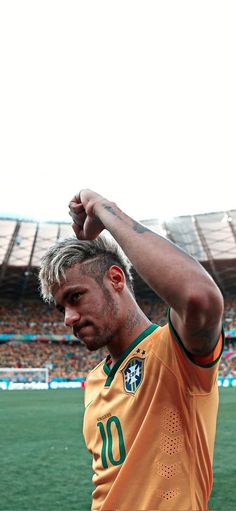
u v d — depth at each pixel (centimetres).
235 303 6303
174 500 179
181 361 180
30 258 5212
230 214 4712
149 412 185
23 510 698
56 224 4759
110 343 202
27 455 1174
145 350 193
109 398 202
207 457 189
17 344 6059
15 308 6412
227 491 777
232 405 2525
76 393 3947
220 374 5525
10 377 5434
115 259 201
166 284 152
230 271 5659
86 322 194
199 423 183
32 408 2516
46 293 200
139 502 180
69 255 194
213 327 158
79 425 1806
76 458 1130
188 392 182
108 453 196
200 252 5288
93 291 194
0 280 5756
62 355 5956
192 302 148
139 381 192
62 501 750
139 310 206
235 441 1334
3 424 1848
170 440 183
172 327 175
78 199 194
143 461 184
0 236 4862
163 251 156
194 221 4875
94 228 190
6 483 877
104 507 184
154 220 4944
